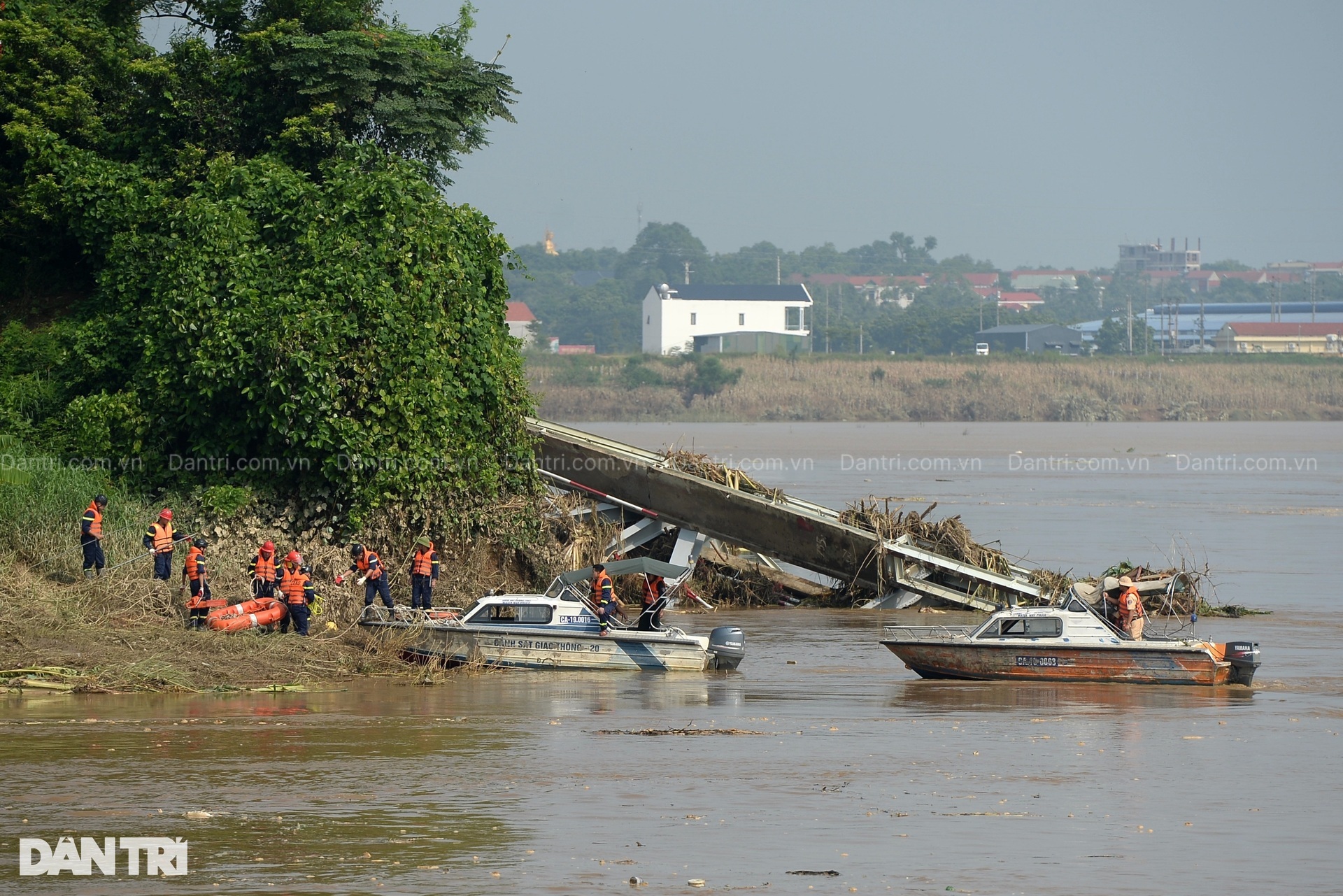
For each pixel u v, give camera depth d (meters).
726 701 97.75
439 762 76.94
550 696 98.62
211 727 85.62
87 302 142.12
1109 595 142.12
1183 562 148.62
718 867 58.19
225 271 124.75
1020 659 106.25
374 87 147.50
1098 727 88.81
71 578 111.19
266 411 120.12
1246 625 138.00
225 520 120.69
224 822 64.38
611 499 151.88
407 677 104.19
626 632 108.94
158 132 148.00
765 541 152.38
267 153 145.50
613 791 70.81
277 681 100.56
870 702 97.81
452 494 126.50
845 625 141.38
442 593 125.38
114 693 95.31
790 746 82.44
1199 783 73.50
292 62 144.25
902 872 57.84
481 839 61.94
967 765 77.75
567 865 58.31
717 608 155.62
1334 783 73.88
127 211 138.25
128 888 55.09
